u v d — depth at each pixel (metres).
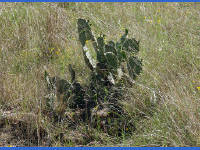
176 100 3.83
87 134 3.84
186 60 5.01
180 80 4.40
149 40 5.32
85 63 4.76
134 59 4.25
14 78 4.60
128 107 4.05
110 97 4.18
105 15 6.73
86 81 4.57
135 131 3.81
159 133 3.62
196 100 3.87
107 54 4.28
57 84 4.07
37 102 4.09
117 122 3.96
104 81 4.41
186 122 3.65
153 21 6.17
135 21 6.39
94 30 5.91
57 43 5.61
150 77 4.41
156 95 4.12
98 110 4.09
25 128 3.92
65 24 6.07
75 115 4.10
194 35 5.64
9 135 3.86
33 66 4.90
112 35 5.62
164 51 5.11
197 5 7.03
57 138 3.81
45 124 3.88
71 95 4.13
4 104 4.23
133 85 4.30
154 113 3.90
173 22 6.30
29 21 5.93
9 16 6.19
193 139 3.48
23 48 5.50
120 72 4.36
